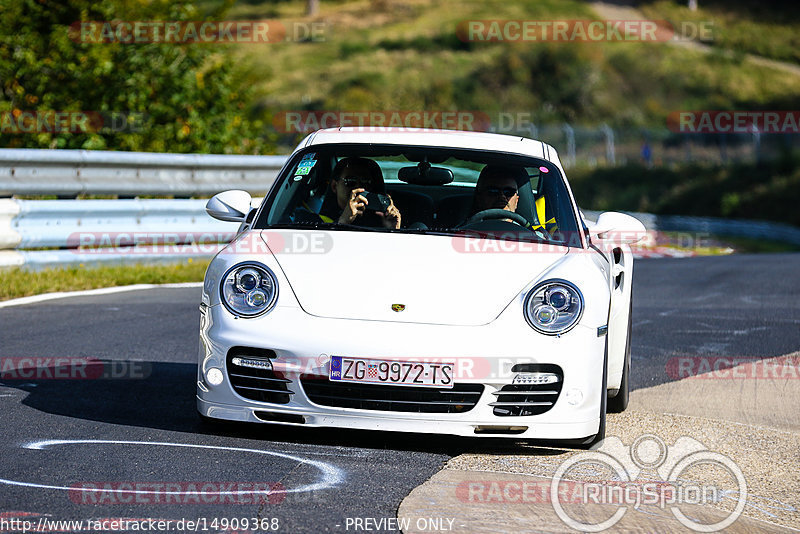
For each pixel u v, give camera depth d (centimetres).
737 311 3503
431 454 1577
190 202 3981
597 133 18675
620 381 1903
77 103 4947
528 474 1501
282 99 18375
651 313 3409
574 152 17625
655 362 2519
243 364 1554
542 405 1557
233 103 5841
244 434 1631
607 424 1855
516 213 1855
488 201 1866
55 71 5091
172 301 3081
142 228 3725
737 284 4403
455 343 1517
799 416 1991
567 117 19750
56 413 1723
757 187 14238
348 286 1582
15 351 2245
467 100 19625
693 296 3931
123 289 3259
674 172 15500
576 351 1555
